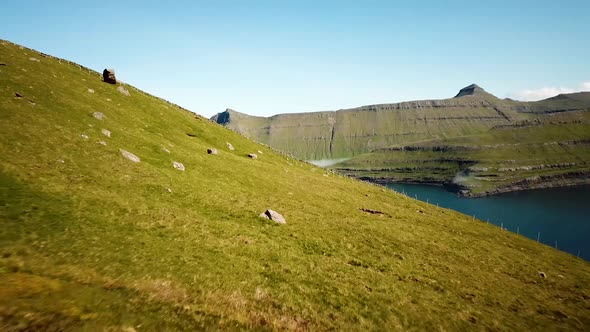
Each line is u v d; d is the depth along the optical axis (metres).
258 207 43.81
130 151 45.84
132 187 35.78
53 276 17.75
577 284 42.47
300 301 23.48
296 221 42.53
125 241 24.70
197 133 78.12
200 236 30.05
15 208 23.67
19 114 39.84
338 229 43.38
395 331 22.67
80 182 31.97
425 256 40.09
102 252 22.11
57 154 35.19
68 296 15.93
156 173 42.19
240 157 74.00
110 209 29.08
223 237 31.50
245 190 50.47
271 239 34.50
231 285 22.97
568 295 37.19
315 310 22.81
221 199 42.69
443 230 57.78
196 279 22.25
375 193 86.75
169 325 15.94
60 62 77.88
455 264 39.59
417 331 23.31
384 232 46.28
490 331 25.19
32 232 21.64
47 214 24.50
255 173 62.28
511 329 26.09
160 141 56.53
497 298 31.70
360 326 22.22
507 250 53.88
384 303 26.05
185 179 44.78
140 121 63.34
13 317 13.07
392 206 72.19
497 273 39.91
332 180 89.69
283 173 72.88
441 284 32.44
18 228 21.52
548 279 41.84
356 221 49.38
